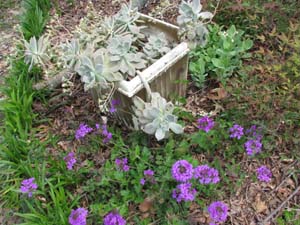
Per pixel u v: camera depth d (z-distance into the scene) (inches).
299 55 33.8
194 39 34.7
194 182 28.9
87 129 32.1
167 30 35.6
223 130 31.9
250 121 32.9
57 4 52.0
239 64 37.8
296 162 32.3
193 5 33.5
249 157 32.0
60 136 36.1
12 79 38.5
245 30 42.1
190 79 39.7
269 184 31.3
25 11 51.2
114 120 36.7
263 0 41.5
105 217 27.5
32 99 38.9
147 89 31.3
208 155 33.0
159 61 32.1
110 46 31.3
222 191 30.6
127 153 32.5
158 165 31.7
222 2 42.1
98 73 30.3
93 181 30.8
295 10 40.1
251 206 30.1
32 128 36.6
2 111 37.9
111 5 52.3
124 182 30.0
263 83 33.6
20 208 31.5
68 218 28.3
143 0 50.4
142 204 29.6
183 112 34.8
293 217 28.9
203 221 29.2
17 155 33.3
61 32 48.3
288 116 32.2
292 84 32.9
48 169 31.6
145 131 31.1
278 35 37.3
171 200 29.2
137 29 34.4
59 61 35.0
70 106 39.0
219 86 37.3
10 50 47.8
